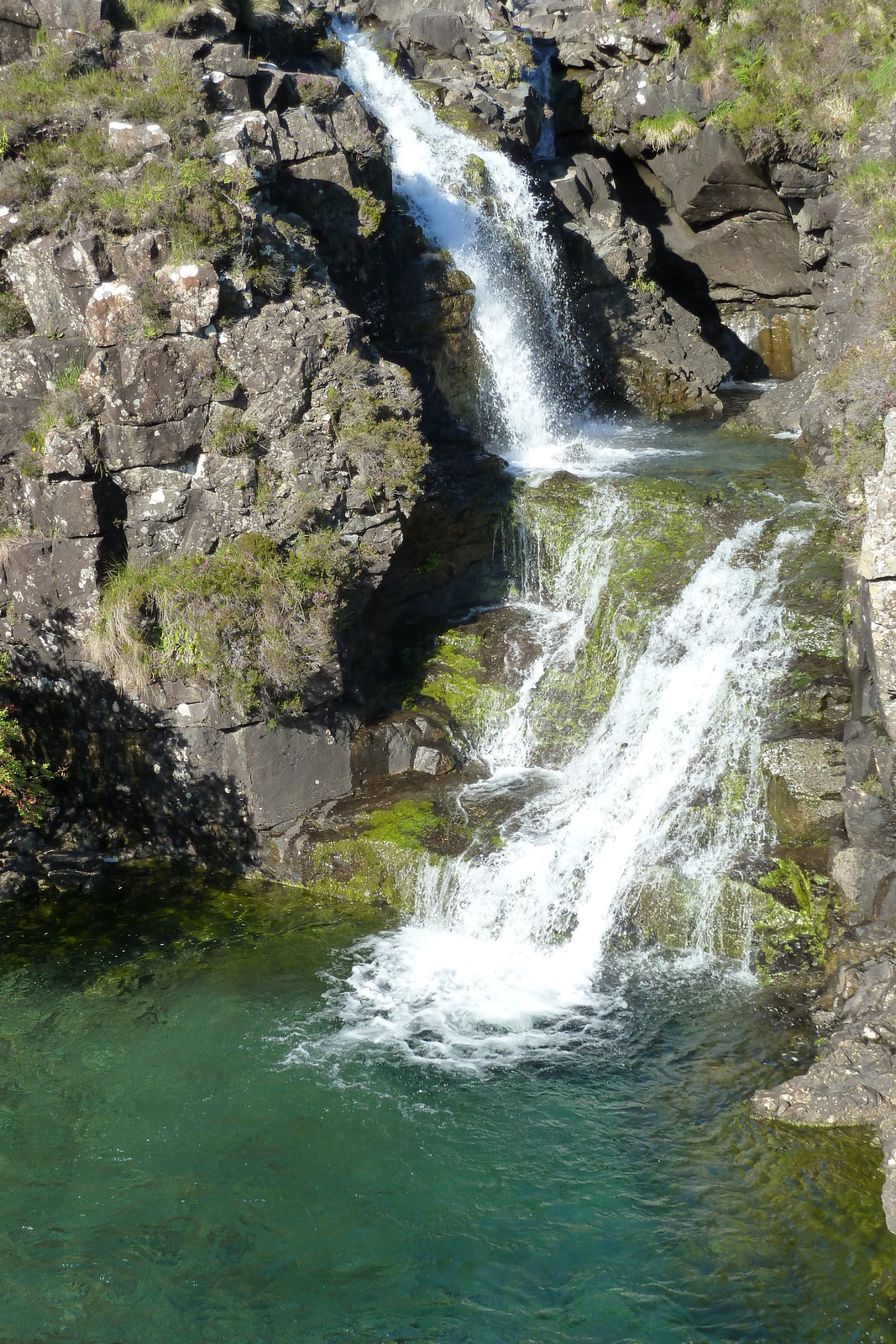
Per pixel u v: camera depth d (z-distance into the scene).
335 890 12.05
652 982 10.50
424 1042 9.90
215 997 10.54
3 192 12.12
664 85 22.08
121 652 12.11
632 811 11.98
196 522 12.12
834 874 10.66
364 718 13.08
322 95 15.04
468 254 18.02
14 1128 9.05
